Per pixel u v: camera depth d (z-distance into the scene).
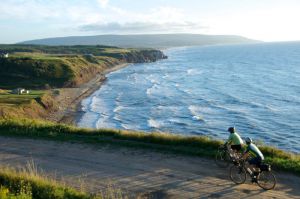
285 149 39.94
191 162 18.52
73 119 55.97
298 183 15.52
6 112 47.84
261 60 189.88
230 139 16.86
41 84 92.75
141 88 94.38
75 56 153.62
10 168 18.67
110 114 60.09
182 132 47.94
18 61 105.75
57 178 17.02
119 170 17.80
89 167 18.47
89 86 99.25
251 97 74.44
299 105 64.06
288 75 112.00
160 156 19.73
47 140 24.17
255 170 15.16
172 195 14.58
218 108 64.00
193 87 93.88
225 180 16.02
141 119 56.50
